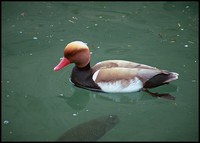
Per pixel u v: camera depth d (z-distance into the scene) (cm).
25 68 693
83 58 622
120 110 586
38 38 809
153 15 920
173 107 588
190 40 799
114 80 605
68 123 546
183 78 660
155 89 630
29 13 930
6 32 834
